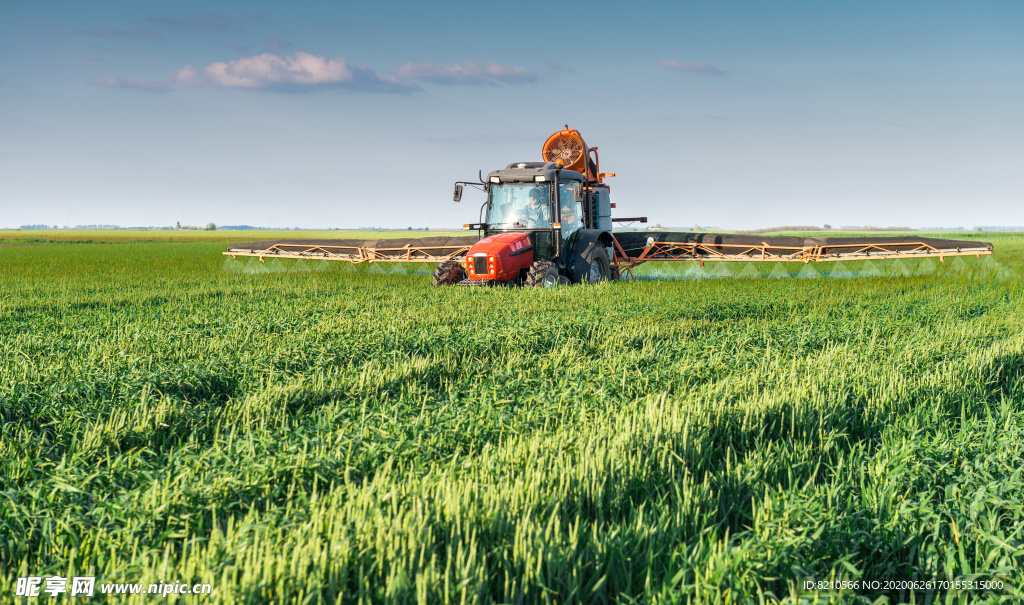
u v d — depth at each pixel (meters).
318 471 3.68
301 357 6.72
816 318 9.62
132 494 3.35
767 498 3.23
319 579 2.46
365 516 2.99
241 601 2.36
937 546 2.97
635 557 2.84
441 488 3.20
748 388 5.41
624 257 17.48
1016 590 2.60
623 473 3.49
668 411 4.48
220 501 3.33
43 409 4.79
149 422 4.66
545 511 3.04
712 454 4.14
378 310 10.17
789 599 2.49
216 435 4.45
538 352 7.38
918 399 5.11
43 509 3.25
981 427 4.41
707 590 2.51
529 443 3.88
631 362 6.49
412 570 2.57
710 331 8.66
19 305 11.43
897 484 3.43
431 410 4.98
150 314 10.04
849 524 3.06
